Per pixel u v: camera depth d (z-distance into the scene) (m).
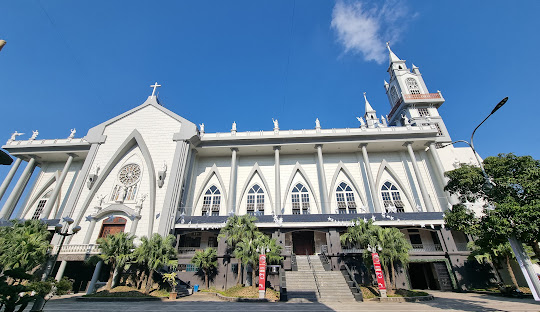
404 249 18.75
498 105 10.83
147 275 20.12
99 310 12.75
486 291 20.38
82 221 27.08
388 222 24.67
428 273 27.06
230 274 23.03
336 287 18.55
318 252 28.05
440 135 37.22
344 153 35.53
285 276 20.14
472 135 12.51
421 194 31.52
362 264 23.05
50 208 31.03
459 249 25.00
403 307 13.78
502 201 10.70
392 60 48.97
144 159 30.67
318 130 34.00
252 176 34.69
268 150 34.59
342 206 32.22
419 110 40.66
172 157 30.45
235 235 21.00
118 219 27.17
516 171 10.93
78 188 28.72
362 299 16.72
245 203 32.97
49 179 34.69
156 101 35.22
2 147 33.47
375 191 30.20
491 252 20.48
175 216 27.28
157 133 32.09
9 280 18.86
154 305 14.62
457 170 12.65
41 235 20.47
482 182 11.73
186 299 17.83
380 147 34.25
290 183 33.69
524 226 9.88
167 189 27.97
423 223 24.66
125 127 32.78
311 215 26.14
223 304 15.19
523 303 14.26
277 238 24.62
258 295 17.53
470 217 12.08
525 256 10.40
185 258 24.64
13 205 31.09
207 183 34.41
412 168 33.56
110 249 19.41
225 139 33.28
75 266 24.47
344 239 21.27
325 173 34.44
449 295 19.52
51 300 16.59
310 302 16.05
